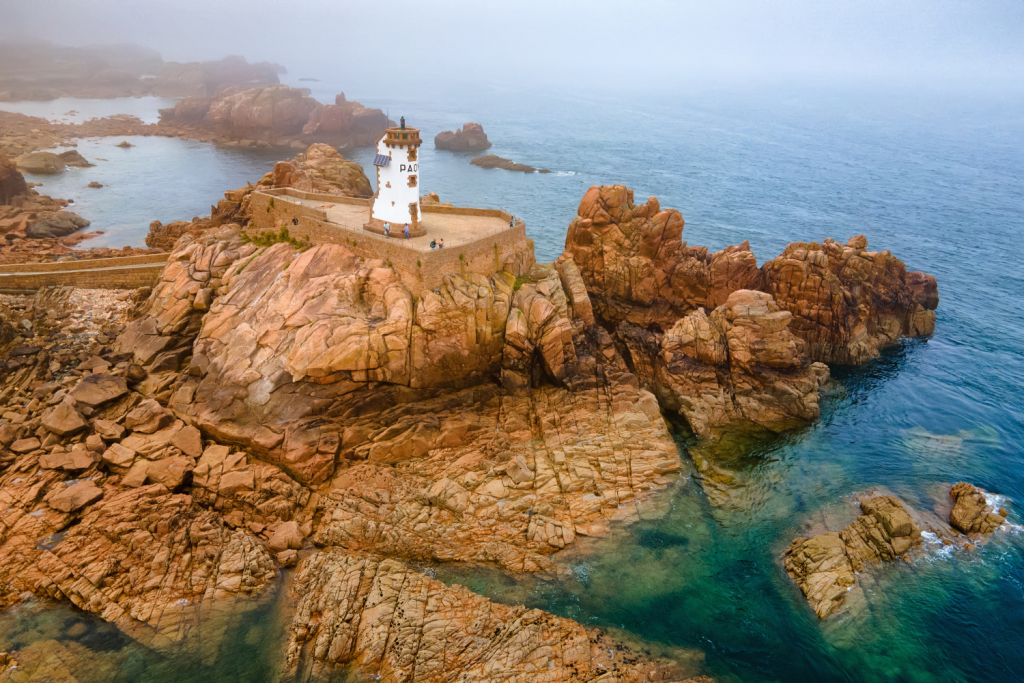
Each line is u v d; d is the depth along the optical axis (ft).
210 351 168.55
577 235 236.84
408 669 112.06
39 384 173.78
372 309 168.86
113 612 119.03
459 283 176.14
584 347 199.11
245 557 129.70
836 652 123.85
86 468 143.95
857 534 147.64
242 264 186.09
